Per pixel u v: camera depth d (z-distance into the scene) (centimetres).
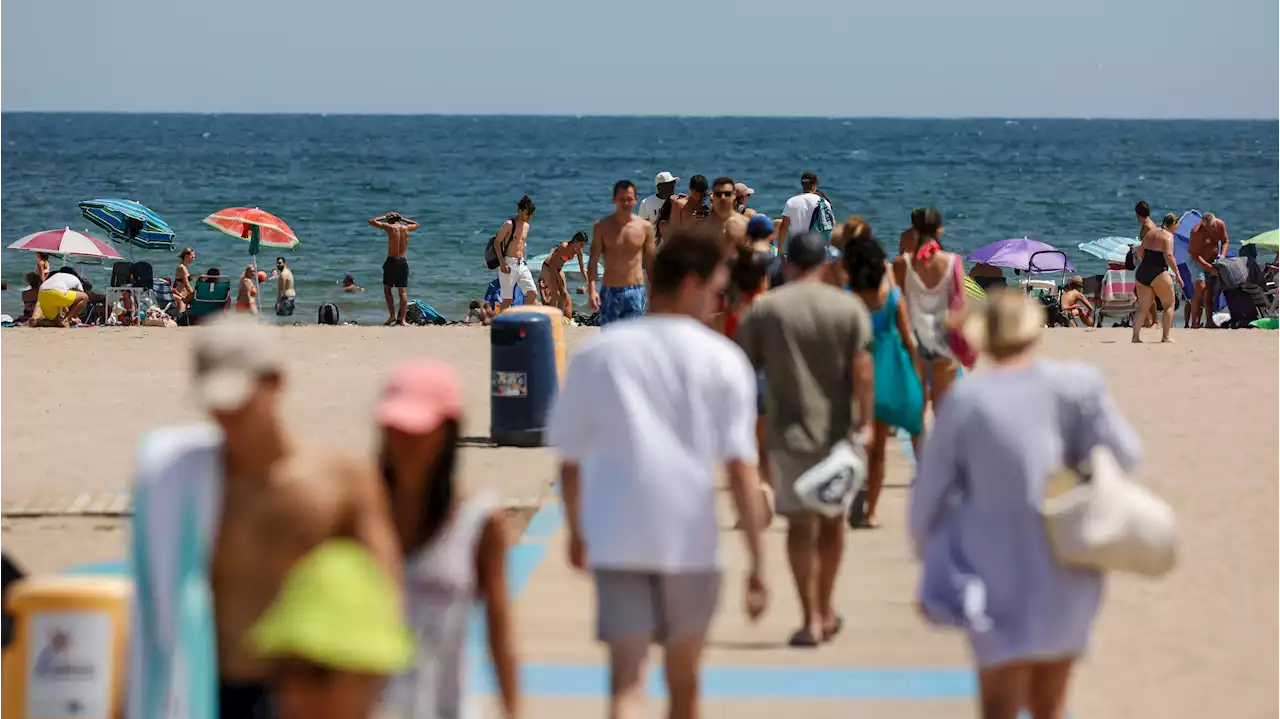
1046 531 1688
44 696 1730
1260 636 2561
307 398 5144
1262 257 16138
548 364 4288
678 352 1709
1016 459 1689
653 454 1683
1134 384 5606
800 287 2442
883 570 2969
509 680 1536
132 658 1363
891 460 4138
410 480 1466
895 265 3525
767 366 2433
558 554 3086
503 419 4291
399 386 1459
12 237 18275
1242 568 3016
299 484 1343
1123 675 2356
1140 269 6994
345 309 11688
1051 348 6800
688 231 1788
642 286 4944
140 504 1349
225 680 1375
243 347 1313
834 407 2422
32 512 3453
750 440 1739
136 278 9194
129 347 6812
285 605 1216
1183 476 3925
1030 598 1684
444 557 1468
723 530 3334
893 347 3177
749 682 2294
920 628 2577
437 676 1472
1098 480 1664
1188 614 2698
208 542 1344
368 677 1220
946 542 1734
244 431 1331
